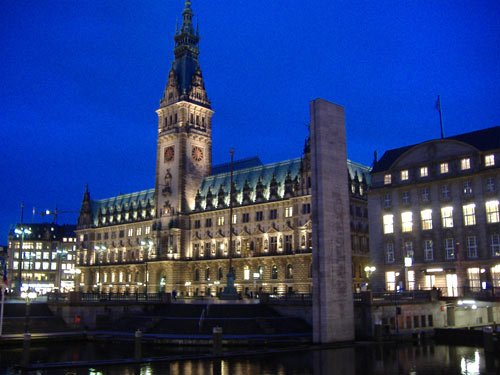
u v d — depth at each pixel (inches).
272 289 5388.8
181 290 6264.8
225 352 2310.5
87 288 7829.7
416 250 3937.0
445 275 3762.3
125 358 2257.6
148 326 3036.4
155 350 2532.0
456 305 3383.4
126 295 3725.4
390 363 2071.9
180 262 6299.2
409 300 3127.5
